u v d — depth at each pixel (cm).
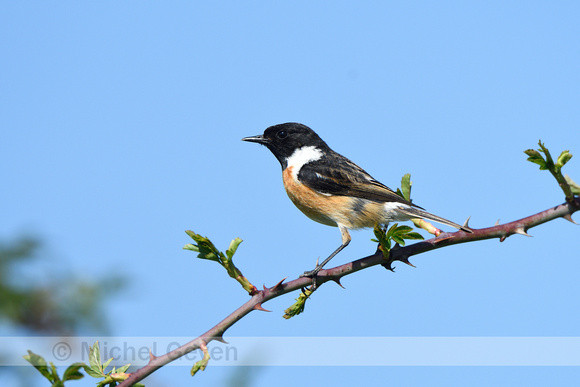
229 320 781
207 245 835
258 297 819
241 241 836
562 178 783
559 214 811
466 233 887
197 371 710
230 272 835
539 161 780
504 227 855
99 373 721
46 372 575
